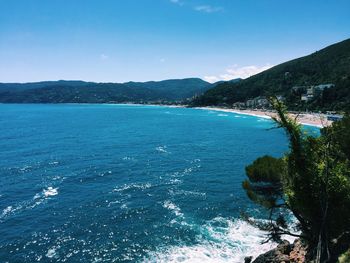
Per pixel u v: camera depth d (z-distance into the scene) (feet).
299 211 58.54
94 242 101.35
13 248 97.40
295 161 56.59
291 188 57.62
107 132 392.27
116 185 161.17
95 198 141.18
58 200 138.72
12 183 163.12
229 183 164.76
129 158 229.25
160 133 383.04
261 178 65.36
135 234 106.32
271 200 65.36
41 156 234.99
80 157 232.12
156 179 172.14
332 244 59.62
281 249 77.41
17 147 274.77
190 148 274.98
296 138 56.70
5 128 426.51
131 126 466.70
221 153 251.19
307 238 60.34
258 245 95.71
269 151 262.47
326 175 51.90
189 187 157.38
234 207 128.88
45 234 106.52
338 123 67.00
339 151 62.08
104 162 215.10
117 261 90.48
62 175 180.04
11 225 113.09
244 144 299.38
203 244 98.48
